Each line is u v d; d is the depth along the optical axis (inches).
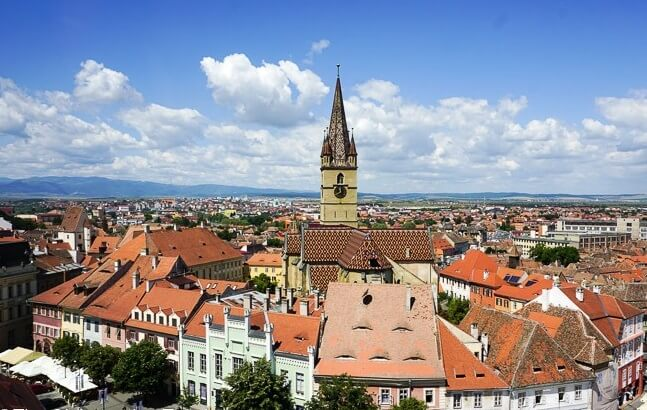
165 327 3843.5
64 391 3757.4
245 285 4909.0
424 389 2967.5
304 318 3314.5
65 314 4603.8
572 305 3794.3
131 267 5024.6
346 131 6013.8
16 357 4126.5
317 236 5073.8
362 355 3090.6
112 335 4200.3
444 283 7598.4
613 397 3508.9
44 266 5984.3
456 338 3181.6
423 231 5290.4
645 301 4817.9
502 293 6112.2
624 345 3882.9
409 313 3248.0
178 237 7313.0
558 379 3097.9
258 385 2829.7
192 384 3558.1
